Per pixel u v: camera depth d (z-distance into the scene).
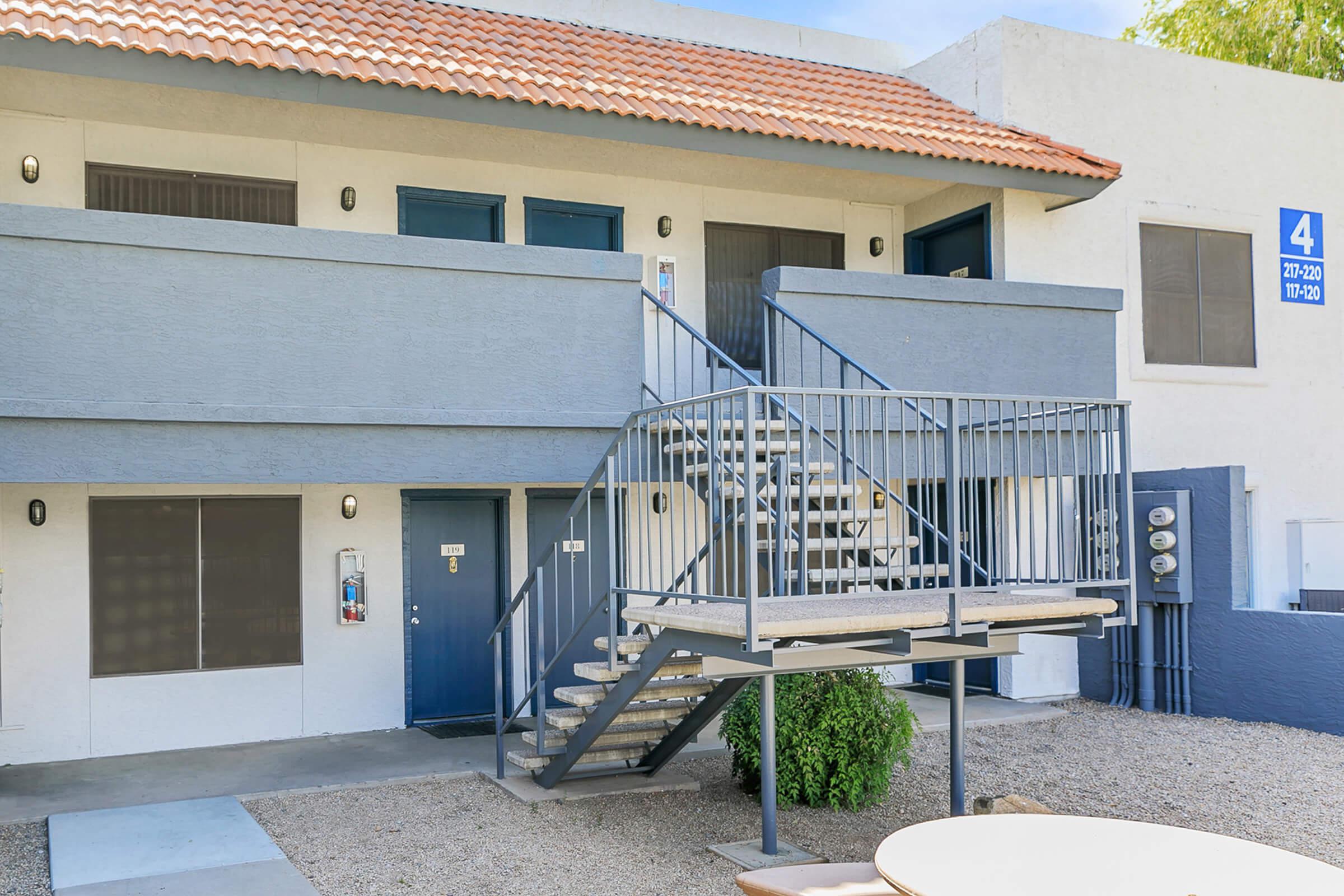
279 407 7.51
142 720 9.12
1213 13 22.98
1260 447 12.78
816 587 7.76
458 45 9.80
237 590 9.53
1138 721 10.55
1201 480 10.82
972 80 12.01
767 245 11.51
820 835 6.91
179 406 7.26
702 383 10.92
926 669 12.55
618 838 6.81
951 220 11.61
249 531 9.60
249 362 7.51
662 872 6.19
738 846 6.58
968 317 10.05
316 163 9.65
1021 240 11.18
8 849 6.57
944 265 11.98
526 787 7.88
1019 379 10.30
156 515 9.28
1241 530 10.63
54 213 7.05
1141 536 11.12
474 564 10.47
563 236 10.58
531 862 6.35
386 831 6.95
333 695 9.81
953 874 4.00
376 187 9.84
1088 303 10.66
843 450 6.12
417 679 10.19
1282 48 21.59
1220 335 12.66
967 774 8.49
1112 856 4.21
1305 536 12.73
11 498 8.77
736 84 11.02
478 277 8.15
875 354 9.57
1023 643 11.52
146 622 9.21
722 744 9.36
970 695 11.68
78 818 7.09
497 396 8.16
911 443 9.71
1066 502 11.25
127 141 9.05
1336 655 9.78
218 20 8.70
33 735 8.76
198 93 8.40
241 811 7.27
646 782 8.04
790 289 9.17
